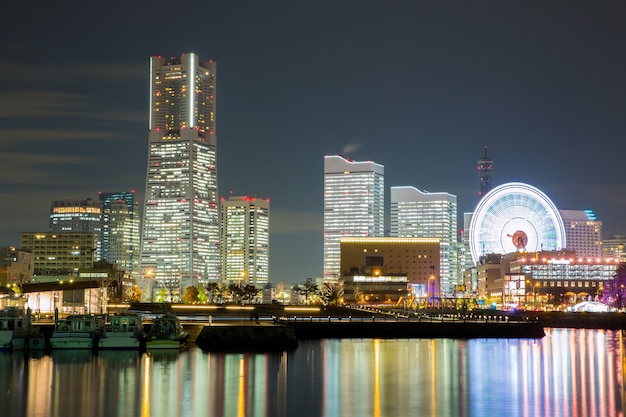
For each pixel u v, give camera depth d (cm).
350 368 14850
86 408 10469
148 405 10688
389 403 11012
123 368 14400
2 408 10462
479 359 16888
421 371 14575
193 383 12619
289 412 10288
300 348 19288
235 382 12788
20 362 15212
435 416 10106
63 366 14625
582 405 10962
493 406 10844
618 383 13188
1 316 17350
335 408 10581
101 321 19612
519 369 15088
